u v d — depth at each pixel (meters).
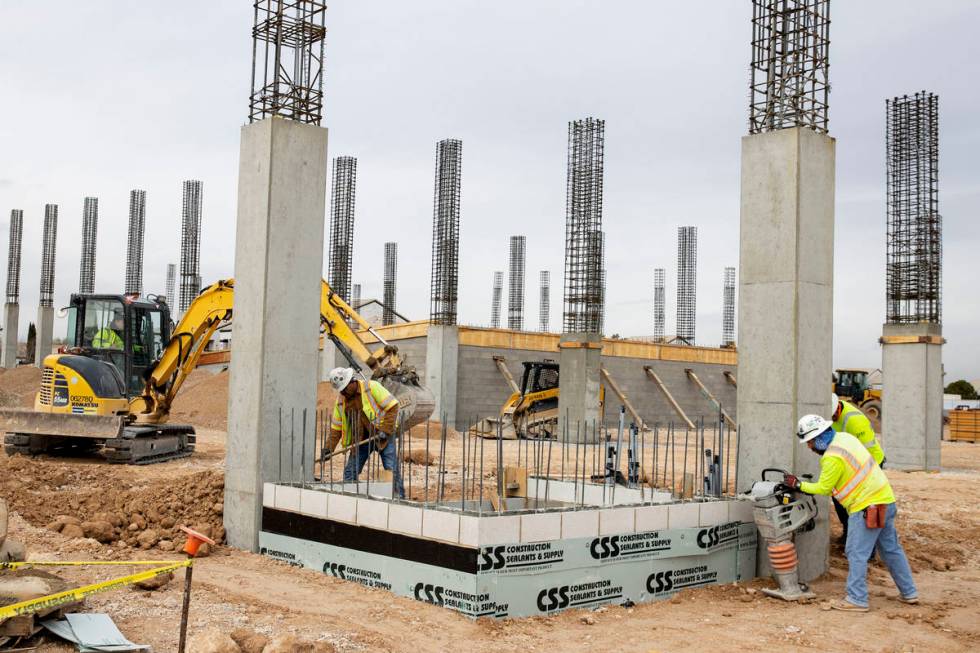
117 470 14.57
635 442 9.28
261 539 8.41
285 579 7.41
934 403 19.00
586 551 6.83
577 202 25.89
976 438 29.80
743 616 6.84
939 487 15.19
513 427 24.78
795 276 8.00
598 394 25.52
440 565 6.57
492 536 6.33
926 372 18.86
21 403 34.56
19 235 44.56
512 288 38.56
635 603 7.13
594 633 6.21
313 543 7.79
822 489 7.23
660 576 7.33
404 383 13.48
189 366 16.52
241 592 6.93
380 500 7.19
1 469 13.25
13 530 8.95
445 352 27.02
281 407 8.76
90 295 17.81
